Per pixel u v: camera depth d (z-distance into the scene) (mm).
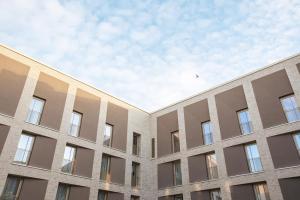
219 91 24812
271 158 19578
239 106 22969
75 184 20500
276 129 20188
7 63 20047
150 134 28562
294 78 20859
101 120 24609
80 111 23312
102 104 25359
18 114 19172
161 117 28484
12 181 17781
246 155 21094
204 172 22719
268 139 20266
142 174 25719
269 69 22484
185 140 25219
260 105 21750
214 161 22750
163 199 24359
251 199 19422
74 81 23922
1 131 18000
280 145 19594
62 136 21125
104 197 22484
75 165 21344
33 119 20156
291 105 20484
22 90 20031
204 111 25094
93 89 25234
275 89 21516
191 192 22719
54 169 19703
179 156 24938
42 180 18828
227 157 21812
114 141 24938
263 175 19406
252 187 19781
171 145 26297
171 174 24891
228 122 23047
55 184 19328
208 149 23188
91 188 21344
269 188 18797
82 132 22766
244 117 22578
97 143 23391
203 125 24859
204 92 25844
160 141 27359
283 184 18344
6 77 19562
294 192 17781
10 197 17141
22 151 18797
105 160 23859
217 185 21391
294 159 18656
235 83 24047
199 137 24359
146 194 25109
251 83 23031
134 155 25953
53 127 20891
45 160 19516
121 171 24219
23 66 20844
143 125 28359
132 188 24328
